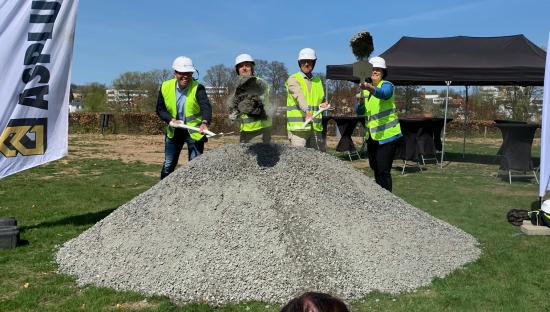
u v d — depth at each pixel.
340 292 3.96
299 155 5.30
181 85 6.65
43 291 4.14
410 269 4.41
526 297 4.08
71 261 4.71
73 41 5.86
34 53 5.65
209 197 4.70
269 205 4.55
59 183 10.10
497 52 12.62
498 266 4.82
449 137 26.89
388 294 4.07
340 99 24.62
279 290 3.94
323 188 4.89
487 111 29.33
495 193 9.05
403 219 5.09
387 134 6.86
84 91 36.97
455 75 11.94
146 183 10.32
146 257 4.36
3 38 5.51
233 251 4.20
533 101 28.73
